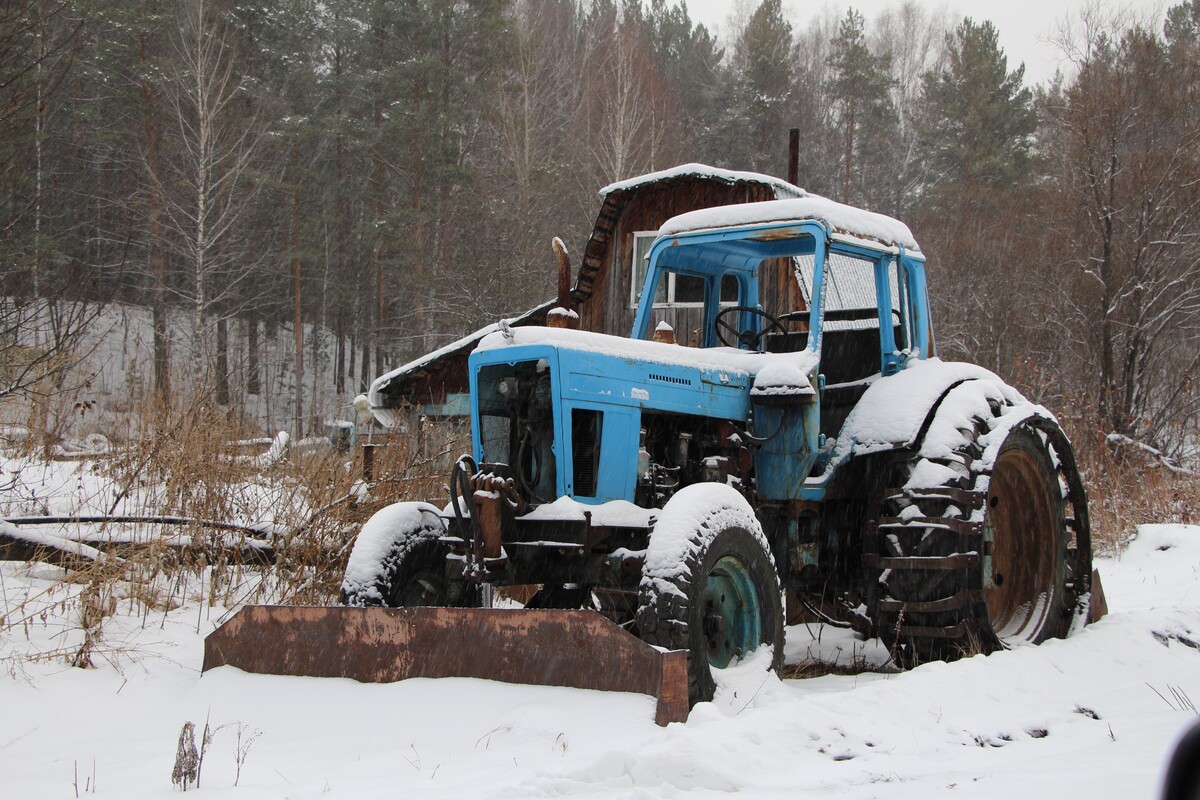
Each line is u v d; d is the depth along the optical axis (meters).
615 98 36.88
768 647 4.58
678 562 4.16
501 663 4.04
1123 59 22.12
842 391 6.06
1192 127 20.83
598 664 3.85
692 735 3.45
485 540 4.50
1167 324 20.72
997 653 5.04
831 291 7.67
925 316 6.34
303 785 3.35
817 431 5.28
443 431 9.38
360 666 4.35
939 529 5.18
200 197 26.23
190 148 26.95
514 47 33.69
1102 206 20.84
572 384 4.59
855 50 48.62
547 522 4.53
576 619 3.92
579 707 3.76
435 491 7.98
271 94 32.00
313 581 6.48
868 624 5.55
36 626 5.50
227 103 29.17
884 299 6.04
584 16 49.81
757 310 6.46
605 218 14.93
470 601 5.49
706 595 4.50
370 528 5.21
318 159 35.28
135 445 7.71
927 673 4.60
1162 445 17.11
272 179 29.62
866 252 5.95
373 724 3.97
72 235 23.42
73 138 25.33
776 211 5.68
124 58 27.77
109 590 5.75
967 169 41.19
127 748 3.96
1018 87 44.06
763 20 45.28
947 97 44.97
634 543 4.62
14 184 9.54
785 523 5.43
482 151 35.22
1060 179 24.88
